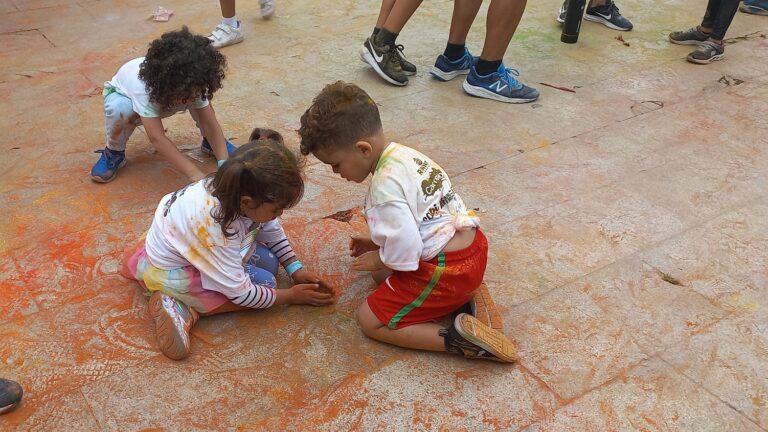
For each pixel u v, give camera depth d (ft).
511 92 12.55
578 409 6.42
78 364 6.71
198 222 6.59
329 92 6.45
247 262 7.50
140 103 8.82
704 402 6.53
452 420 6.27
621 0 18.26
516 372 6.81
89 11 16.05
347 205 9.41
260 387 6.53
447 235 6.58
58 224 8.78
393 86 13.08
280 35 15.15
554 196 9.75
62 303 7.48
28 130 10.96
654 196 9.81
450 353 6.97
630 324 7.45
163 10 16.10
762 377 6.82
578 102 12.70
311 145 6.49
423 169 6.57
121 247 8.39
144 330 7.16
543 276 8.13
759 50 15.35
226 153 9.76
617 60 14.62
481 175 10.22
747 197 9.86
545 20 16.75
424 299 6.77
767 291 8.02
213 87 8.61
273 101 12.21
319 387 6.56
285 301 7.40
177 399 6.37
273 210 6.40
